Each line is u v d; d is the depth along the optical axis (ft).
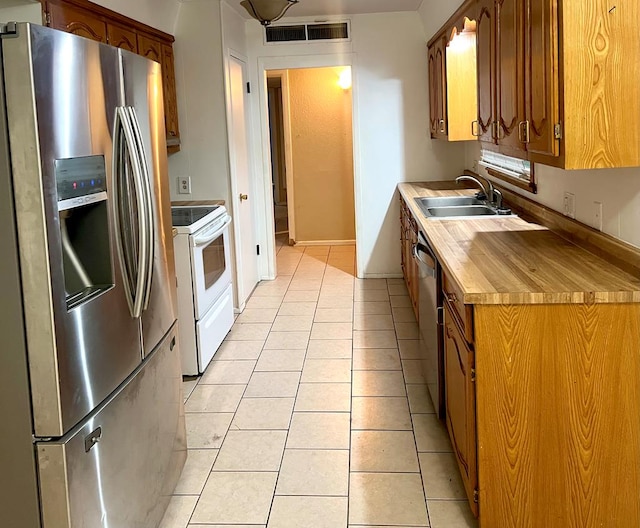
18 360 5.26
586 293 6.41
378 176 18.56
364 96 18.08
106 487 6.07
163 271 7.74
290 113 24.11
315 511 7.77
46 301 5.15
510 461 6.75
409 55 17.79
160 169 7.75
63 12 9.30
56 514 5.46
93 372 5.81
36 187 5.01
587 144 6.50
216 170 16.02
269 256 19.38
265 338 14.20
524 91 7.84
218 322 13.21
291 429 9.91
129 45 12.24
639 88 6.41
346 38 17.78
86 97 5.71
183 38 15.52
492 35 9.75
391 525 7.42
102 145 5.98
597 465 6.70
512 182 12.62
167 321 7.89
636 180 6.93
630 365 6.50
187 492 8.27
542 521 6.85
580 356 6.53
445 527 7.35
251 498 8.09
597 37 6.38
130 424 6.59
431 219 11.46
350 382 11.62
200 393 11.35
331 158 24.31
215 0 15.25
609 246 7.63
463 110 14.66
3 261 5.13
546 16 6.79
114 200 6.23
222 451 9.30
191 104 15.80
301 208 24.82
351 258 22.22
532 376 6.60
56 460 5.37
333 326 14.87
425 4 15.93
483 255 8.29
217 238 13.30
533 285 6.71
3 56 4.89
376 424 9.96
